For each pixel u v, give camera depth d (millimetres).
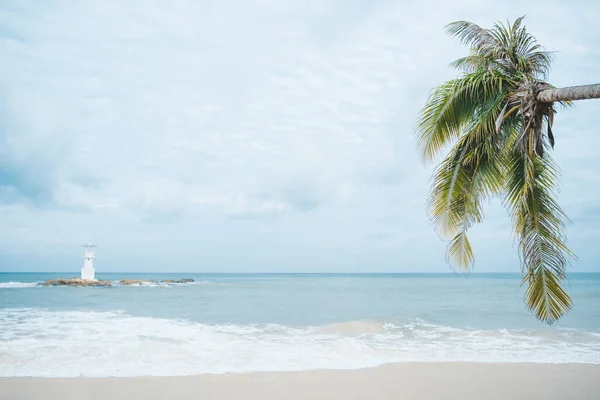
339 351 11500
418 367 9797
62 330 14797
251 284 65750
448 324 17047
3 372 9102
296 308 23969
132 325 16391
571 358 10852
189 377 8797
